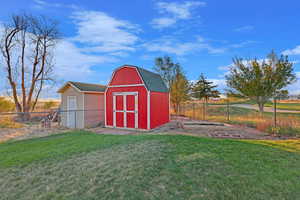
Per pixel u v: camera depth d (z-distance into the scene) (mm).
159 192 2420
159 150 4301
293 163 3402
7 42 15805
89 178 2965
